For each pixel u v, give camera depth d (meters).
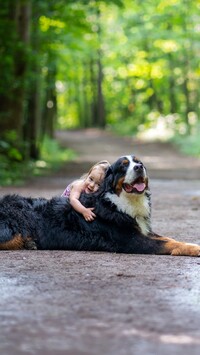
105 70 59.59
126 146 41.28
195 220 10.88
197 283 5.75
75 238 7.33
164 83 48.94
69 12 25.20
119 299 5.14
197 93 45.69
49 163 28.02
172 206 13.22
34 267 6.41
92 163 29.50
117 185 7.10
